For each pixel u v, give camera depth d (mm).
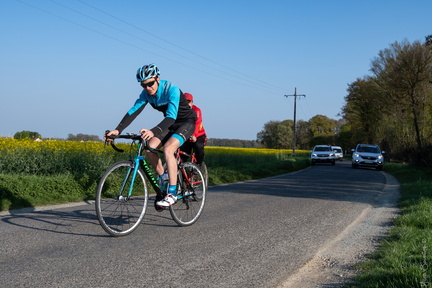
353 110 64500
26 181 7777
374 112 59750
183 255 4102
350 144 75438
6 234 4676
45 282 3186
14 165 9516
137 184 5066
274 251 4410
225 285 3307
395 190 11836
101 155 11617
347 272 3770
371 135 60000
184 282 3328
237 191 10375
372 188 12289
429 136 34750
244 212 6898
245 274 3605
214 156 21094
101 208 4586
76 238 4605
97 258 3873
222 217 6348
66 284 3162
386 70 40156
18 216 5879
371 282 3207
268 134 121688
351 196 9836
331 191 10938
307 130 119875
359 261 4137
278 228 5617
